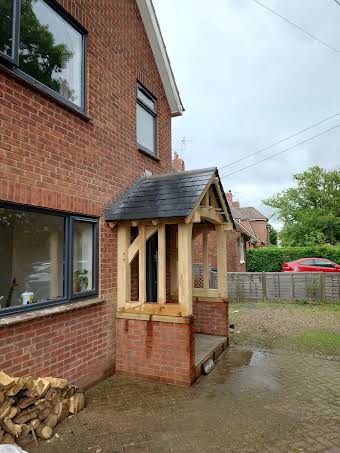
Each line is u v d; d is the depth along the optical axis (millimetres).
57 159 4156
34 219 3994
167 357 4789
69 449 3080
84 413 3814
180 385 4660
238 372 5258
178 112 8258
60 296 4289
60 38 4477
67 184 4320
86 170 4742
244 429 3449
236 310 11344
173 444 3170
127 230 5332
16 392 3107
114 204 5410
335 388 4582
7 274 3686
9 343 3354
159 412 3846
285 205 30734
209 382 4820
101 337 4859
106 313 5004
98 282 4910
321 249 19828
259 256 20938
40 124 3896
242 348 6684
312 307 11922
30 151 3721
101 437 3293
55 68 4359
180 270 4824
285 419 3668
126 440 3242
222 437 3293
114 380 4863
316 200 29375
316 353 6332
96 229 4953
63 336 4113
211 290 7012
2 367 3260
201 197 5000
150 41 7246
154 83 7438
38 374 3691
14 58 3566
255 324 9031
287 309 11508
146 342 4945
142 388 4570
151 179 6211
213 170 5773
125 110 6012
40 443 3168
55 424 3479
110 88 5539
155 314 4910
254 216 38031
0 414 2965
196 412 3844
